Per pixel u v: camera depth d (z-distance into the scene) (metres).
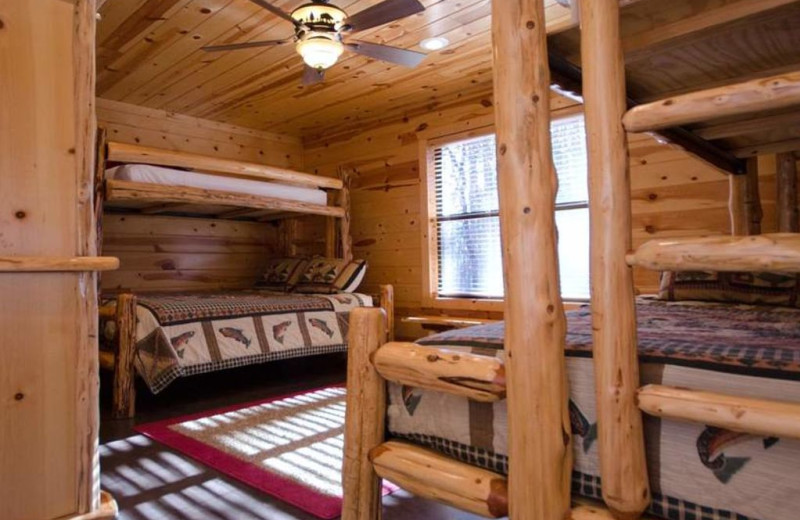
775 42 1.36
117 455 2.32
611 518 0.96
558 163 3.83
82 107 1.42
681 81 1.66
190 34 3.27
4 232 1.31
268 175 4.19
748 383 0.87
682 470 0.91
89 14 1.43
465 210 4.48
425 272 4.68
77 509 1.43
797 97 0.80
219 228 5.44
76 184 1.41
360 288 5.28
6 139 1.31
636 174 3.48
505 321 1.05
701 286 2.38
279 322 3.69
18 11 1.32
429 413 1.29
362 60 3.73
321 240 5.62
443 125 4.58
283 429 2.69
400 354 1.29
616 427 0.93
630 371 0.93
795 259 0.78
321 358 4.79
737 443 0.86
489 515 1.12
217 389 3.65
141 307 3.19
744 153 2.63
